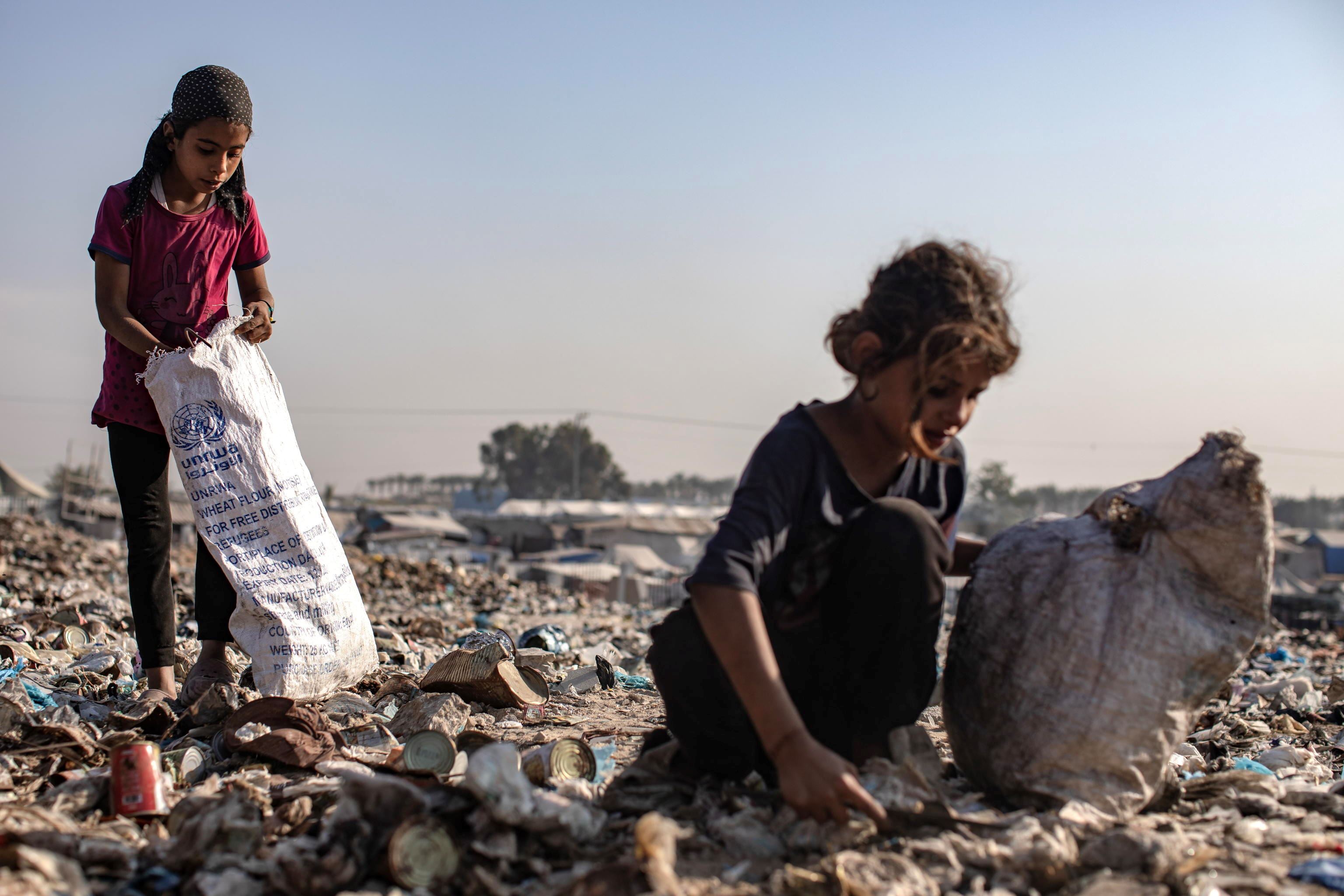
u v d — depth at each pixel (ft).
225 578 11.71
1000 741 7.34
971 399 6.81
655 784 7.88
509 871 6.33
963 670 7.66
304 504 11.32
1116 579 7.18
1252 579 6.93
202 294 11.62
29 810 7.02
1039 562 7.47
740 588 6.53
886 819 6.45
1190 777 9.86
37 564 41.91
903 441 6.88
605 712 12.82
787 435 7.09
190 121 10.76
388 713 11.76
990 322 6.57
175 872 6.46
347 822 6.41
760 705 6.39
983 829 6.77
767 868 6.57
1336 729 14.66
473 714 12.01
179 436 10.78
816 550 7.15
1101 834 6.63
